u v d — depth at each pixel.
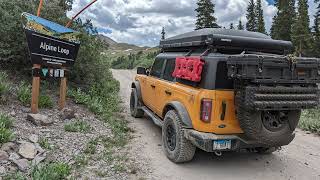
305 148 8.19
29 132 6.60
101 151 6.72
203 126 5.83
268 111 5.59
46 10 9.92
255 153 7.52
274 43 6.66
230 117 5.81
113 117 9.78
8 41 8.91
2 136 5.75
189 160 6.49
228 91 5.77
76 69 10.59
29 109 7.73
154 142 7.85
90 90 11.05
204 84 5.84
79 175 5.52
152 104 8.62
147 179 5.74
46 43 7.64
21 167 5.27
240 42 6.30
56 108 8.52
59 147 6.39
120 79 24.58
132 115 10.51
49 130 7.04
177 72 6.68
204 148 5.75
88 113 9.18
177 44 7.51
